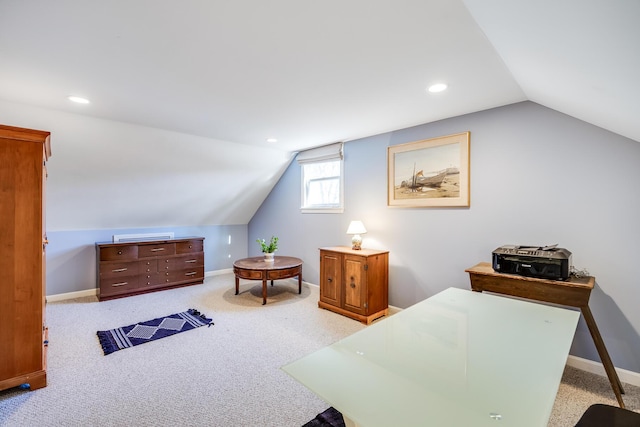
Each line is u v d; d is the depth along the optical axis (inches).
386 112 114.8
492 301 79.6
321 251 149.4
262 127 135.9
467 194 116.5
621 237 87.3
